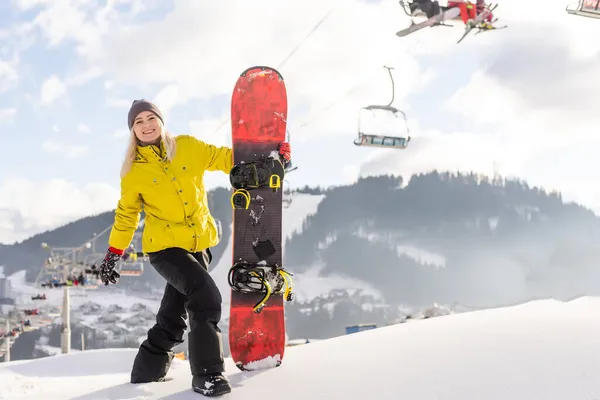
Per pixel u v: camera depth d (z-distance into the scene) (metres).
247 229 2.83
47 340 123.06
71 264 21.89
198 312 2.39
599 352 2.04
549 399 1.70
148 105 2.59
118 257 2.73
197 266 2.51
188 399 2.23
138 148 2.61
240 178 2.79
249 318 2.79
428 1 8.52
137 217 2.71
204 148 2.78
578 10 8.91
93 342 123.31
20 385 3.39
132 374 2.79
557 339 2.33
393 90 13.23
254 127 2.97
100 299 167.00
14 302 165.75
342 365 2.55
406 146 13.62
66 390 2.87
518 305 3.59
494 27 8.45
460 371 2.11
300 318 165.88
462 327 2.97
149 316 147.38
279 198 2.88
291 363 2.79
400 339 2.98
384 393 2.00
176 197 2.58
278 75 3.06
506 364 2.09
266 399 2.14
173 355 2.86
